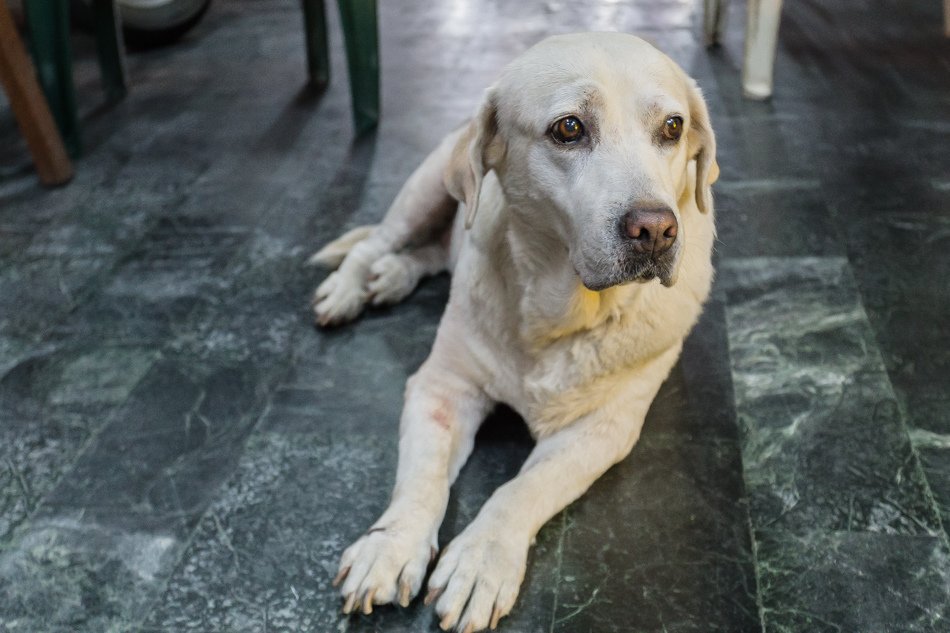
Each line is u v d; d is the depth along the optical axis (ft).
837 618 5.45
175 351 8.16
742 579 5.73
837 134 11.75
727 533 6.08
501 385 6.78
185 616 5.63
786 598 5.59
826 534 6.04
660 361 6.66
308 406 7.43
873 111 12.37
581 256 5.54
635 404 6.55
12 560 6.08
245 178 11.25
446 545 6.06
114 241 9.97
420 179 8.80
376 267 8.61
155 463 6.89
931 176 10.62
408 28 16.26
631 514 6.26
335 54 15.14
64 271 9.44
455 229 8.60
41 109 10.80
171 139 12.37
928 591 5.59
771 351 7.86
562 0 17.31
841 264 9.02
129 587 5.85
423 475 6.11
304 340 8.25
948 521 6.09
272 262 9.46
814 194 10.33
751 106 12.62
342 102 13.34
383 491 6.53
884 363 7.63
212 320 8.57
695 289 6.63
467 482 6.60
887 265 8.97
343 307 8.35
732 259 9.19
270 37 16.10
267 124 12.72
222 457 6.92
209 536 6.20
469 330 6.77
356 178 11.12
